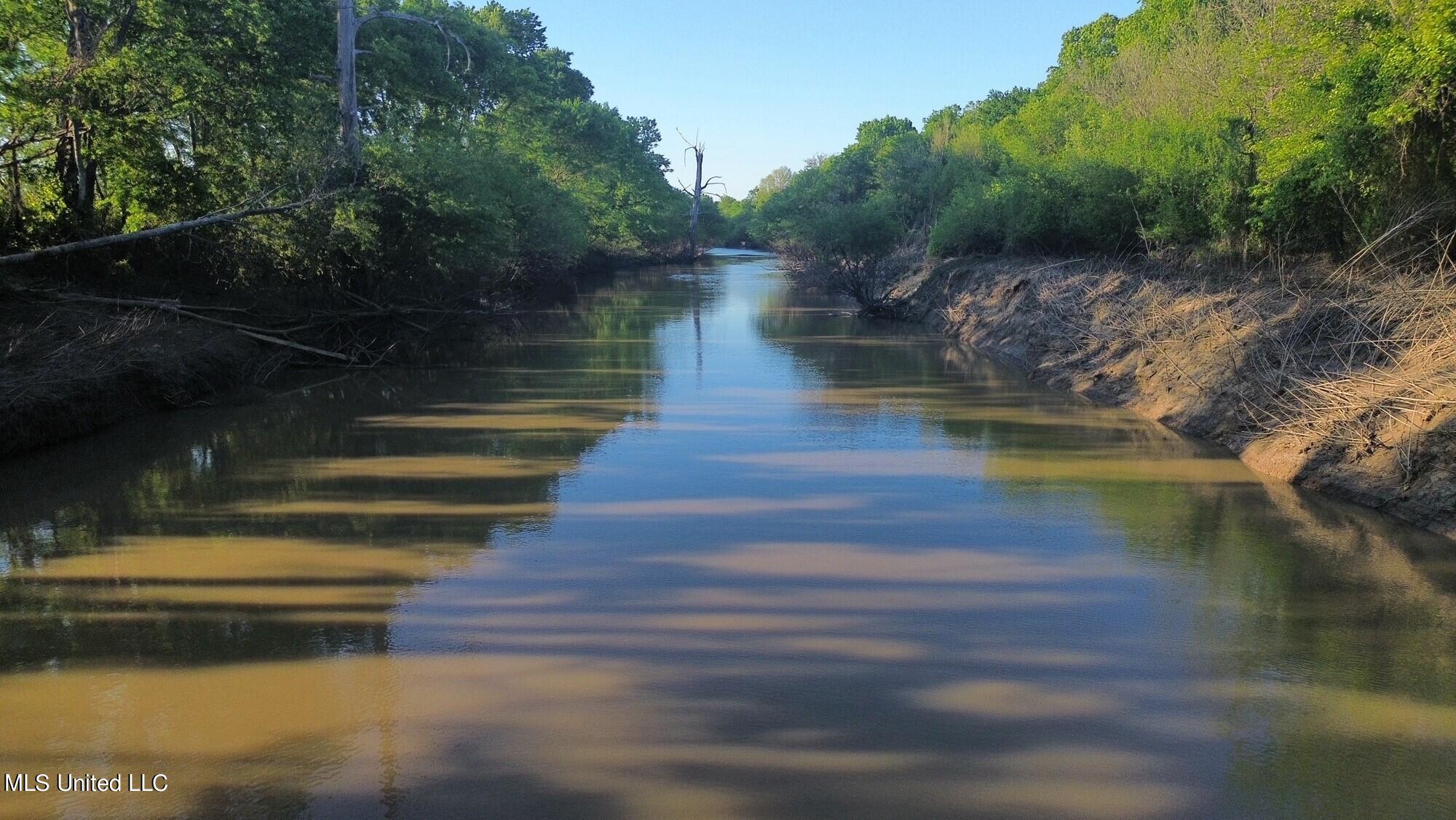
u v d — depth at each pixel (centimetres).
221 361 1591
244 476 1083
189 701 571
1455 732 534
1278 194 1429
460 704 566
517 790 480
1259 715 554
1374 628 666
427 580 766
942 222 3169
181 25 1775
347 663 620
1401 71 1178
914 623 685
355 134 2117
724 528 898
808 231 3175
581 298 3881
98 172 1898
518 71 3694
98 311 1484
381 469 1112
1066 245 2448
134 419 1367
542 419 1409
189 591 741
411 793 479
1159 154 1959
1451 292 1046
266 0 1969
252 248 1955
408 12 3083
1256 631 666
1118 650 639
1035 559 812
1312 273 1388
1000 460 1149
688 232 7800
